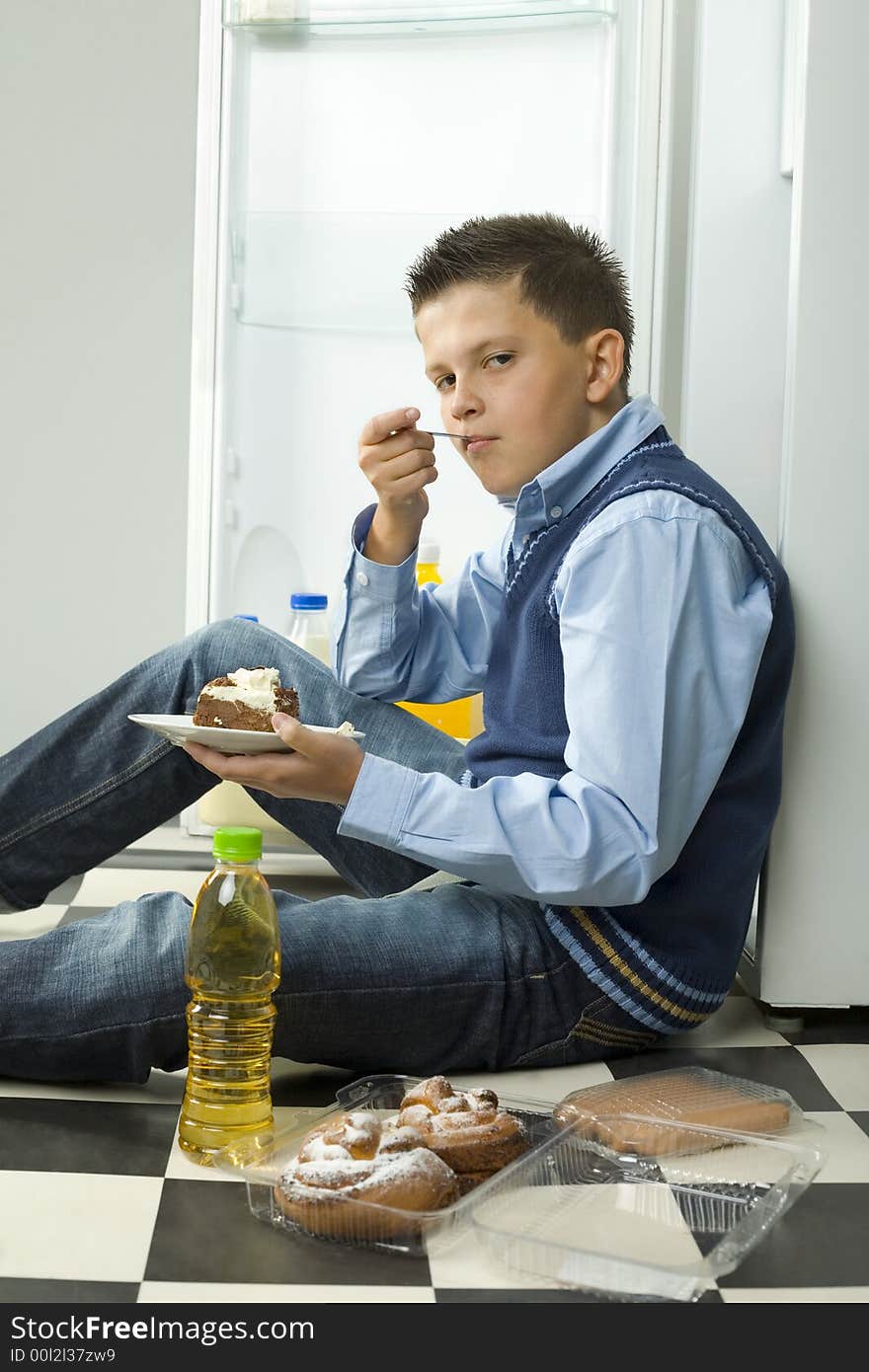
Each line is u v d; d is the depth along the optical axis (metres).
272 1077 1.33
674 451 1.34
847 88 1.41
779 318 1.80
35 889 1.59
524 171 2.24
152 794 1.55
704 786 1.25
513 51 2.22
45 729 1.55
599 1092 1.21
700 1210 1.02
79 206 2.80
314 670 1.56
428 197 2.26
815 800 1.46
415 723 1.54
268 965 1.15
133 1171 1.10
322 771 1.22
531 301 1.30
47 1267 0.94
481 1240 0.98
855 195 1.42
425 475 1.45
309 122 2.27
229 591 2.31
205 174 2.23
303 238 2.28
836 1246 1.01
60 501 2.82
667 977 1.31
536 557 1.34
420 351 2.29
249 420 2.29
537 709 1.34
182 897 1.29
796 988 1.48
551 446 1.33
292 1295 0.92
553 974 1.31
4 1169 1.09
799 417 1.43
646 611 1.21
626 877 1.21
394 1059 1.29
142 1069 1.24
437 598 1.59
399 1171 1.00
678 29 2.09
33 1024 1.23
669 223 2.10
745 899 1.36
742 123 1.78
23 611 2.82
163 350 2.82
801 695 1.46
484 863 1.21
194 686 1.54
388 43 2.24
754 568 1.31
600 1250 0.95
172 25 2.78
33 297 2.80
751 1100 1.20
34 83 2.78
